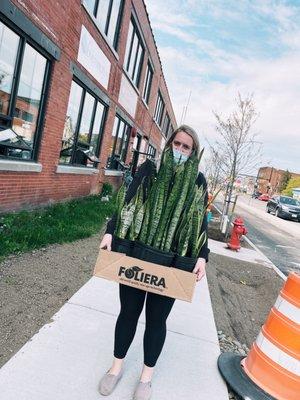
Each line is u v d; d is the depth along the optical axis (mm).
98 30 10359
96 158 12250
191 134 2541
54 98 8273
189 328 4082
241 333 4875
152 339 2635
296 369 2945
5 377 2621
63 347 3105
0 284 4141
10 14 5953
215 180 21812
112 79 13031
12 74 6668
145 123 22641
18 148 7227
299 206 30891
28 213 7383
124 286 2596
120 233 2547
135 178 2652
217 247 10430
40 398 2498
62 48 8219
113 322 3723
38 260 5184
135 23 15297
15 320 3463
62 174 9570
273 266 9609
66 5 7992
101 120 13078
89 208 10227
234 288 7008
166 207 2494
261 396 2965
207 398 2879
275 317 3082
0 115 6488
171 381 2990
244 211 30312
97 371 2883
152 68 21469
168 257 2488
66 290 4391
